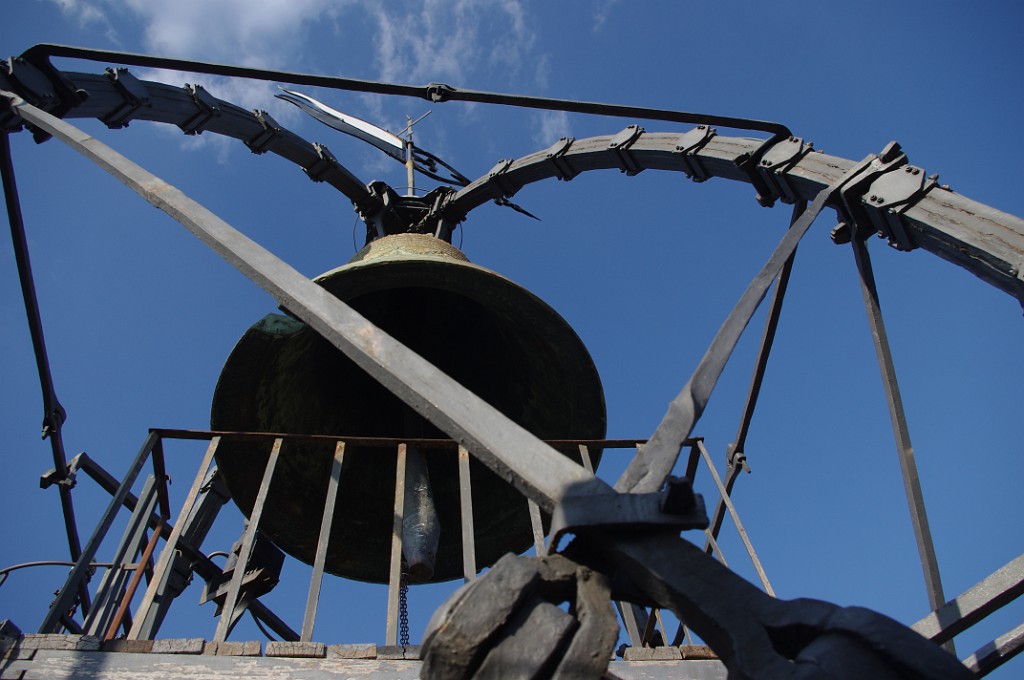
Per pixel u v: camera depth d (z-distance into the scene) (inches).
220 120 304.5
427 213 335.0
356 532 251.0
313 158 327.0
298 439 207.0
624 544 75.9
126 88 266.8
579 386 247.3
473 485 263.7
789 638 69.8
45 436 242.2
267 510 242.4
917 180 182.9
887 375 170.2
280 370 252.1
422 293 288.4
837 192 194.9
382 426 276.8
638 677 152.9
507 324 267.7
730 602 71.1
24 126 232.8
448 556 250.1
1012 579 124.2
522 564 74.3
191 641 147.5
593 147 285.4
